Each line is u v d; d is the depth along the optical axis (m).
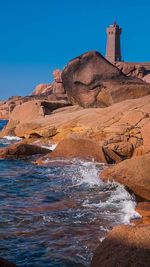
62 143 18.23
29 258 6.58
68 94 32.66
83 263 6.37
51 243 7.23
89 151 17.48
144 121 19.05
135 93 28.23
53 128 23.48
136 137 18.56
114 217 8.84
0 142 27.64
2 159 19.27
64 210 9.57
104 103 29.38
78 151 17.75
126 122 19.67
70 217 8.91
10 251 6.87
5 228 8.09
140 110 19.95
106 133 19.91
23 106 32.69
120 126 19.50
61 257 6.61
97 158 17.23
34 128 24.67
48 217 8.92
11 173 15.45
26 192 11.93
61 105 32.16
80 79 30.62
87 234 7.70
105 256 5.38
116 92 28.47
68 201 10.59
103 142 18.69
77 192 11.70
